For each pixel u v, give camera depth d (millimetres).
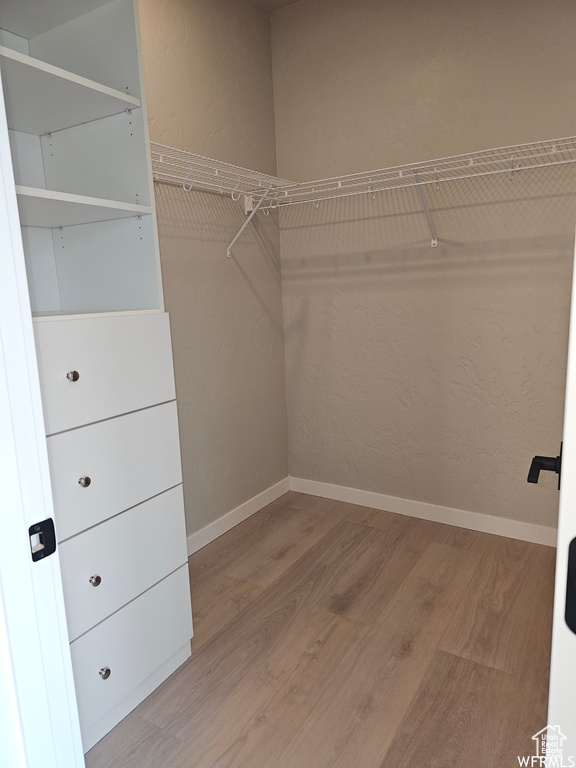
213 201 2373
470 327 2350
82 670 1317
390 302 2537
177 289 2223
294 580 2117
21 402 711
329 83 2529
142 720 1460
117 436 1371
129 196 1499
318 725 1422
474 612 1871
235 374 2582
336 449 2850
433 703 1479
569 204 2061
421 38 2258
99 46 1463
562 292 2127
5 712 745
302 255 2773
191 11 2189
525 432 2303
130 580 1438
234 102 2449
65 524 1249
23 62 1116
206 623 1864
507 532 2406
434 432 2527
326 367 2801
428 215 2260
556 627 441
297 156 2697
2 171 673
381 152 2443
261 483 2820
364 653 1688
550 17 1984
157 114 2066
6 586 705
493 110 2150
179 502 1591
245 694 1540
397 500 2689
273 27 2648
